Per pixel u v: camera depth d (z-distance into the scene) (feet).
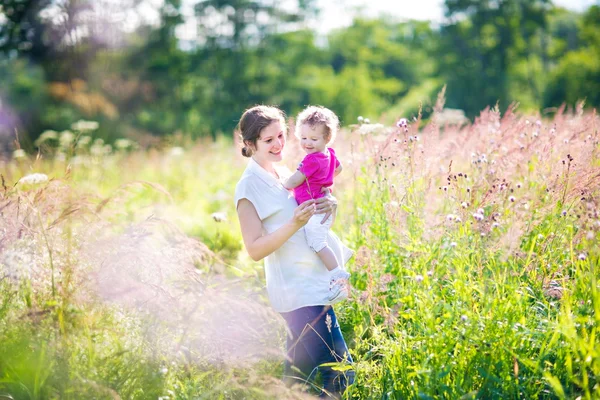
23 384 9.26
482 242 11.73
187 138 52.95
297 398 9.84
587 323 10.32
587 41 160.76
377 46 187.42
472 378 10.01
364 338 12.94
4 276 10.23
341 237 17.20
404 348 10.76
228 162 38.73
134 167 37.65
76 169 31.01
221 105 151.64
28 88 102.68
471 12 168.76
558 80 150.92
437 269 12.61
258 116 11.26
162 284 10.97
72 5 109.91
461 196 13.32
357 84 161.89
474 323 10.05
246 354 11.11
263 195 11.27
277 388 9.84
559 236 12.41
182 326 11.01
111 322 10.69
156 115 127.03
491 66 164.25
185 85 151.23
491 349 9.96
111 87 115.44
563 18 176.04
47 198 12.35
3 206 11.30
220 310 11.20
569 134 17.60
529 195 12.80
